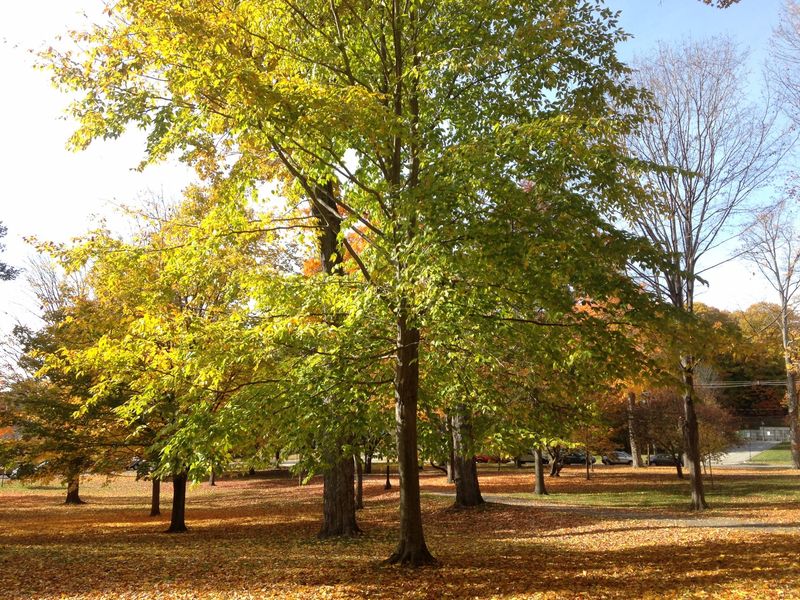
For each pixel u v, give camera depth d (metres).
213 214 9.28
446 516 18.05
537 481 24.70
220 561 10.66
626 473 35.25
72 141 8.79
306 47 8.75
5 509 24.72
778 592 6.97
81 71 8.60
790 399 34.22
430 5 8.76
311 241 10.97
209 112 7.91
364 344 8.37
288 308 8.39
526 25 7.80
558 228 6.45
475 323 7.34
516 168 6.97
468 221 6.76
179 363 8.47
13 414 16.86
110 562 10.65
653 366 6.58
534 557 10.29
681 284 15.48
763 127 15.84
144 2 6.64
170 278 9.97
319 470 8.80
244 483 39.84
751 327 33.50
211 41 6.60
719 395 43.91
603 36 8.52
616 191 7.29
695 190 16.00
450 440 9.69
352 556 11.02
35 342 18.58
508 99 8.62
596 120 6.51
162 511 23.52
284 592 7.94
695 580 7.88
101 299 14.89
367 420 8.63
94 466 16.70
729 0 7.15
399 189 7.75
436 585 7.94
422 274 6.50
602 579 8.27
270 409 7.81
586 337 6.84
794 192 19.23
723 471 33.38
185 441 7.52
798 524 12.85
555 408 9.38
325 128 6.82
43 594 8.14
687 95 16.03
